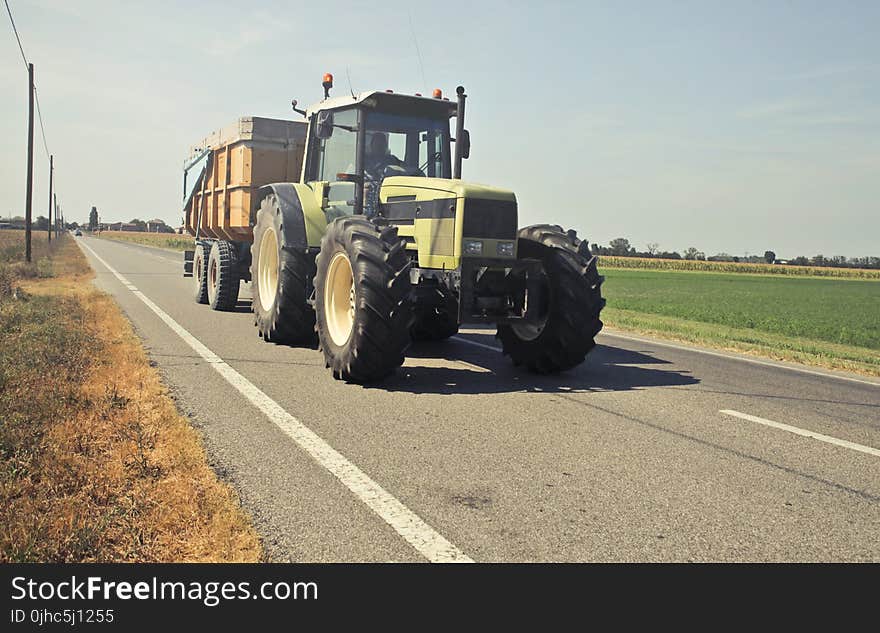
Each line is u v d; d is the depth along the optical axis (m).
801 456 5.05
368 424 5.46
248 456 4.59
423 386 7.00
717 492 4.25
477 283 7.25
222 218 12.95
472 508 3.86
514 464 4.62
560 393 6.92
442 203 7.24
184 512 3.63
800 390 7.70
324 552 3.31
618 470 4.58
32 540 3.23
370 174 8.51
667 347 11.21
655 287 42.28
